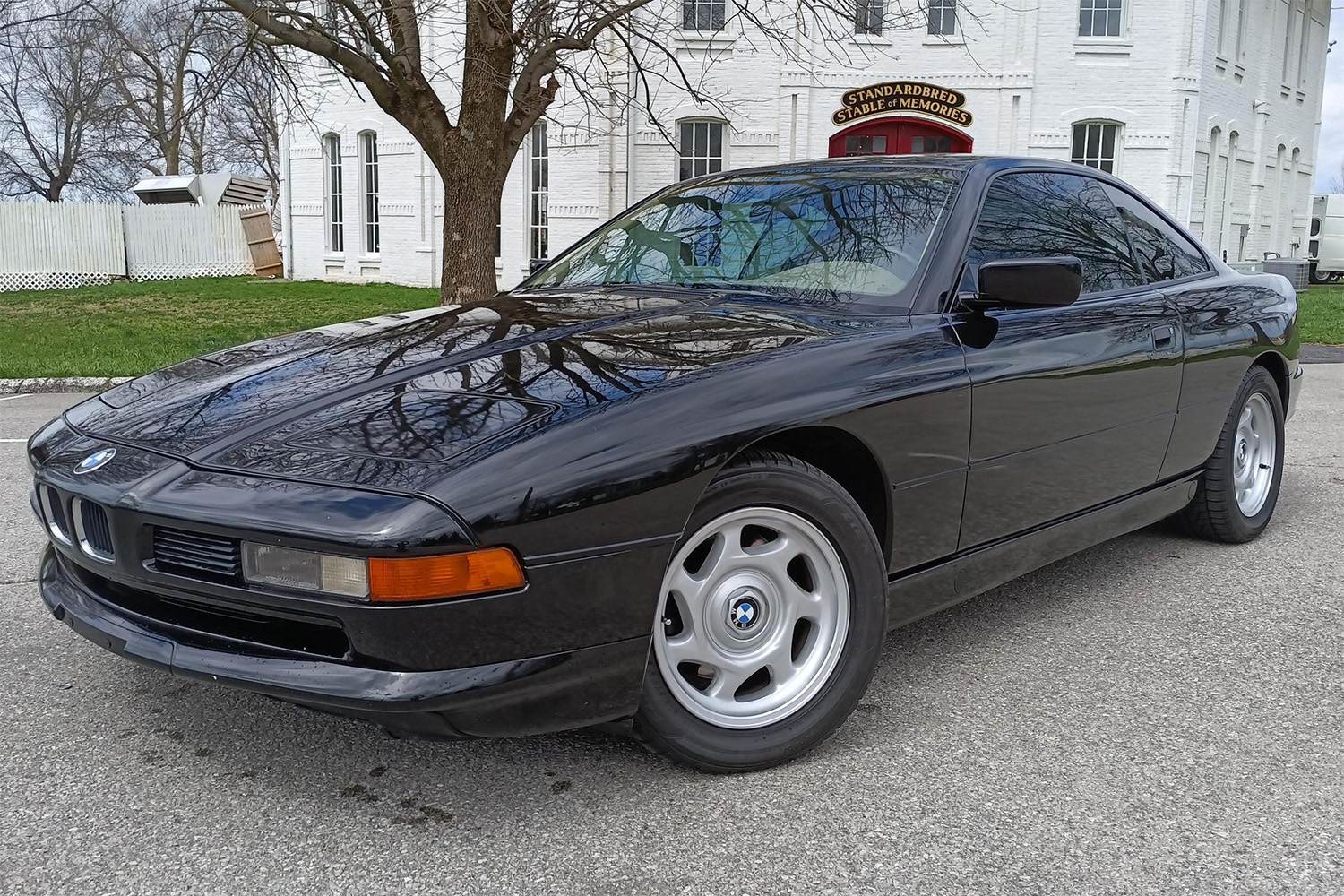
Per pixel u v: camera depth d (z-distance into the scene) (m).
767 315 2.77
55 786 2.40
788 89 17.36
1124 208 3.85
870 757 2.54
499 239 18.77
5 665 3.11
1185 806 2.31
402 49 10.45
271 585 2.05
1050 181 3.48
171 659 2.17
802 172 3.53
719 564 2.36
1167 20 17.45
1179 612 3.58
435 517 1.95
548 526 2.03
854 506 2.49
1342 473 5.77
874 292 2.88
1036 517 3.10
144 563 2.19
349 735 2.66
